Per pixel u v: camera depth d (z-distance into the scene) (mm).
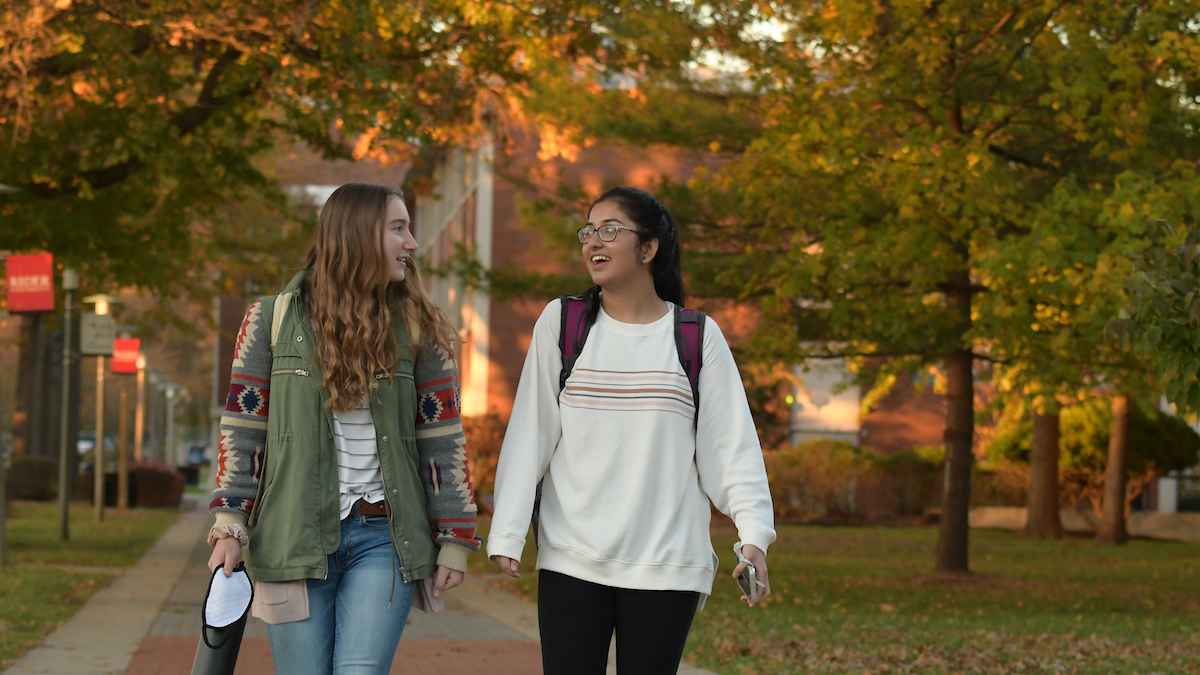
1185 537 25234
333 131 31000
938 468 27578
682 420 2982
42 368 30094
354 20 11133
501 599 11461
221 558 2805
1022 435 26391
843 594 12211
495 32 12062
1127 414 22922
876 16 10828
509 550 2906
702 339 3037
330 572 2873
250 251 29188
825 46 10867
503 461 3008
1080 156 11773
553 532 2979
